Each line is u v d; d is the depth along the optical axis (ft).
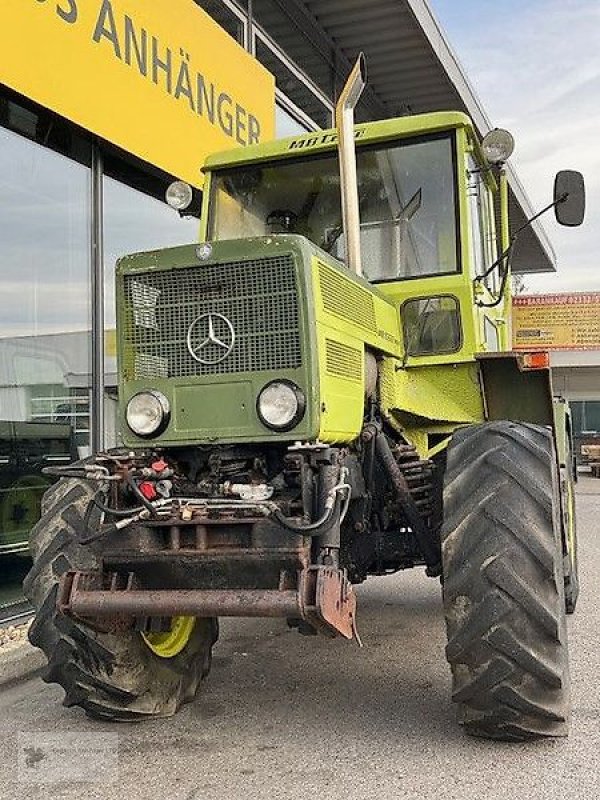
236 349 10.55
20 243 18.88
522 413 14.43
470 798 9.43
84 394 20.52
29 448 18.98
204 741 11.37
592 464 66.23
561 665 10.21
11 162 18.62
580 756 10.48
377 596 20.63
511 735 10.66
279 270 10.40
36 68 16.93
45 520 11.89
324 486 10.05
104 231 21.31
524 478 10.61
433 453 14.11
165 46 21.29
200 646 13.08
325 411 10.35
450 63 32.27
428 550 13.16
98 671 11.36
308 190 15.47
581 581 22.30
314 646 16.10
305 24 29.01
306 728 11.73
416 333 14.25
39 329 19.33
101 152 21.07
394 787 9.75
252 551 9.87
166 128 21.31
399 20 28.89
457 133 14.52
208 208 15.83
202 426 10.64
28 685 14.28
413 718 11.99
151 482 10.65
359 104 33.45
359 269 13.15
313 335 10.28
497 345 16.84
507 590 10.12
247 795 9.69
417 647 15.84
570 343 66.64
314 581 9.60
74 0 17.97
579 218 13.69
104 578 10.52
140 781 10.17
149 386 10.94
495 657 10.14
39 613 11.32
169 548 10.30
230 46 24.53
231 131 24.59
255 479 10.80
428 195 14.56
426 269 14.38
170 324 10.87
